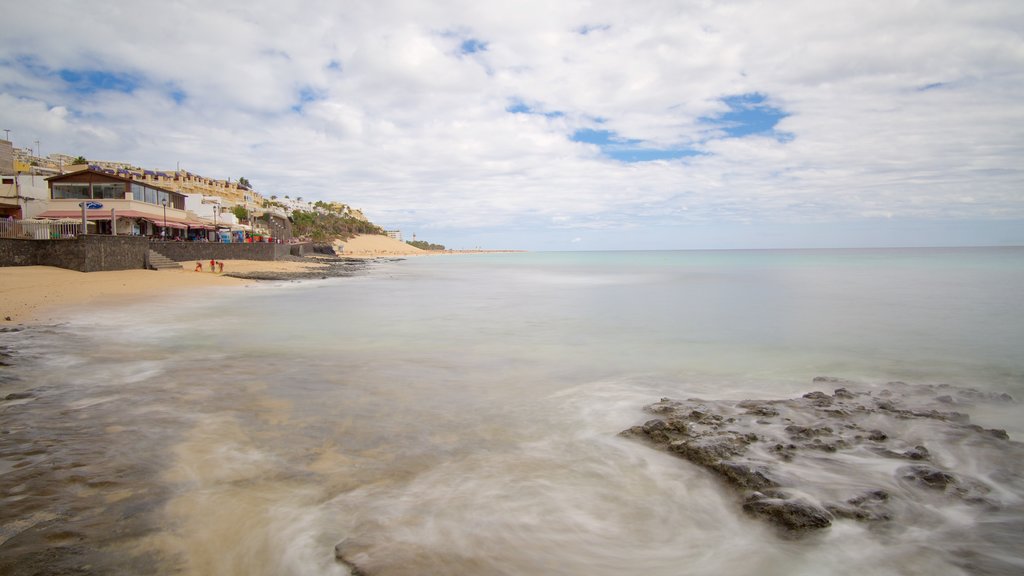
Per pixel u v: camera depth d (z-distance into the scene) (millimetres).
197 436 6391
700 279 40062
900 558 4184
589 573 3973
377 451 6098
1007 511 4840
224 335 14078
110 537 4141
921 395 8664
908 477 5426
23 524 4270
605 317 18797
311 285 33969
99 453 5773
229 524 4418
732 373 10328
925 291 26828
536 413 7656
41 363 10289
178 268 36125
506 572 3893
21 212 37312
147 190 42281
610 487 5305
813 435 6547
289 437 6445
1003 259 76500
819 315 18734
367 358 11438
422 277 47062
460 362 11164
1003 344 13148
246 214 76375
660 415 7539
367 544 4160
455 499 4988
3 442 6059
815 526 4516
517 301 24844
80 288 23094
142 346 12352
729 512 4859
